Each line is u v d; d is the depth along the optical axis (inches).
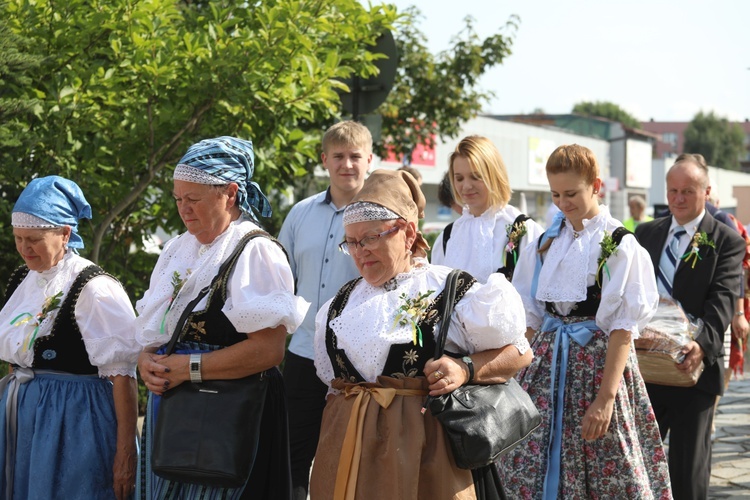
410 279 109.3
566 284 143.0
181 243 120.6
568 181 142.9
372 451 103.7
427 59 396.2
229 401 109.9
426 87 401.4
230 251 114.6
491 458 101.9
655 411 173.0
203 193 112.7
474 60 401.1
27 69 186.1
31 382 125.3
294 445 155.3
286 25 211.5
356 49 250.2
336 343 110.0
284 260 115.8
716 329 167.3
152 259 266.5
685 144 3686.0
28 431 123.6
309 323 156.9
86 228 222.4
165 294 115.6
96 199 225.1
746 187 1382.9
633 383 143.6
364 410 105.1
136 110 218.1
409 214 108.6
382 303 107.9
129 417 124.6
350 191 160.7
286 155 241.1
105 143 219.1
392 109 382.0
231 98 211.9
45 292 125.3
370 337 106.2
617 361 137.1
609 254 138.9
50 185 124.2
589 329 142.4
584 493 140.6
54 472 122.2
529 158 1395.2
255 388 111.7
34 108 186.4
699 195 175.8
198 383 111.1
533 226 163.5
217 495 112.6
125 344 123.3
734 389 332.5
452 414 101.4
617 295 137.3
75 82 205.9
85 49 212.7
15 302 129.1
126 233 252.7
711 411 171.2
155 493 117.3
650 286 139.6
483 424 101.7
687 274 173.5
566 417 141.8
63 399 124.3
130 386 125.0
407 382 105.3
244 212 118.4
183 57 215.3
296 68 215.5
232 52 210.8
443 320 105.3
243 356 110.3
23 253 123.9
